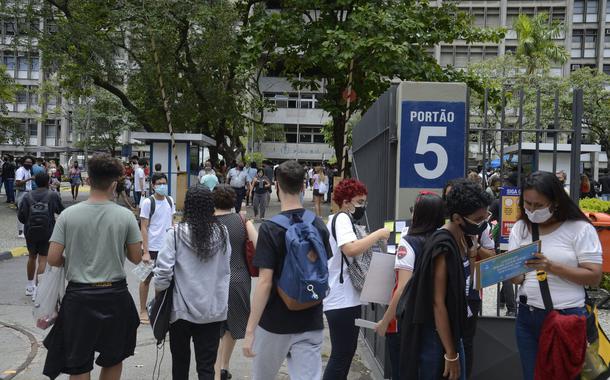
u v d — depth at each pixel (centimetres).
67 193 3328
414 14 1784
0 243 1407
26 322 771
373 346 613
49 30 2167
